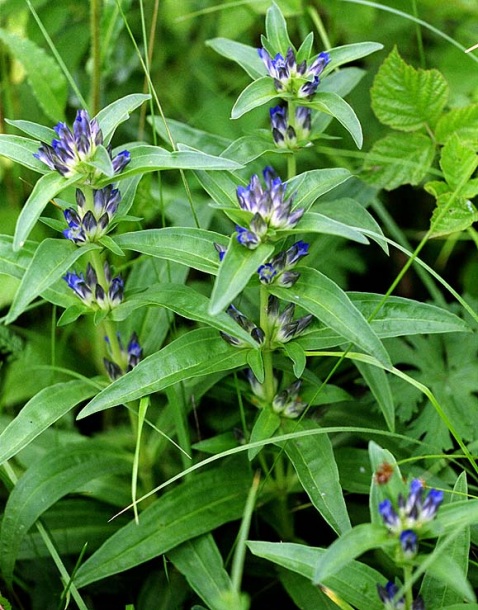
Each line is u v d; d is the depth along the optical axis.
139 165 1.06
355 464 1.13
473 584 1.11
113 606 1.16
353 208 1.16
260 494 1.13
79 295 1.09
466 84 1.31
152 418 1.19
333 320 1.04
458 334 1.20
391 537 0.98
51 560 1.15
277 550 1.01
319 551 1.01
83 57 1.39
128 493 1.17
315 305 1.05
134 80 1.38
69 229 1.06
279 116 1.13
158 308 1.17
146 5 1.38
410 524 0.98
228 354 1.08
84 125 1.05
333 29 1.35
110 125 1.07
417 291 1.32
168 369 1.07
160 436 1.17
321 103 1.11
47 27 1.35
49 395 1.09
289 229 1.04
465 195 1.19
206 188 1.09
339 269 1.30
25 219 1.04
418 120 1.25
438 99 1.24
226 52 1.17
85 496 1.18
